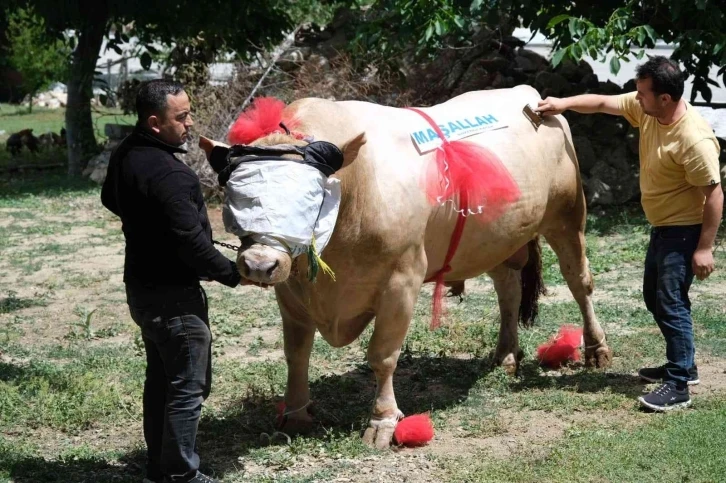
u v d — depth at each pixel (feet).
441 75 49.19
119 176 14.90
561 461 16.52
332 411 19.80
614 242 36.76
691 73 40.98
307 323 18.38
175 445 15.24
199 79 50.44
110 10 55.67
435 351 24.12
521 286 22.80
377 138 17.49
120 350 24.66
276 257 14.30
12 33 93.45
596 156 43.88
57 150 70.90
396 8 41.24
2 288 32.32
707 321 25.43
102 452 17.76
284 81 48.21
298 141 15.28
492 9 39.50
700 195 19.11
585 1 40.70
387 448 17.69
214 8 54.08
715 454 16.46
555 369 22.70
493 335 24.94
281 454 17.42
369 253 16.98
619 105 20.56
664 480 15.56
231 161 14.97
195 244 14.40
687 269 19.16
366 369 23.04
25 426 19.19
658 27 40.42
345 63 47.16
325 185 15.31
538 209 20.74
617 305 27.91
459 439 18.22
